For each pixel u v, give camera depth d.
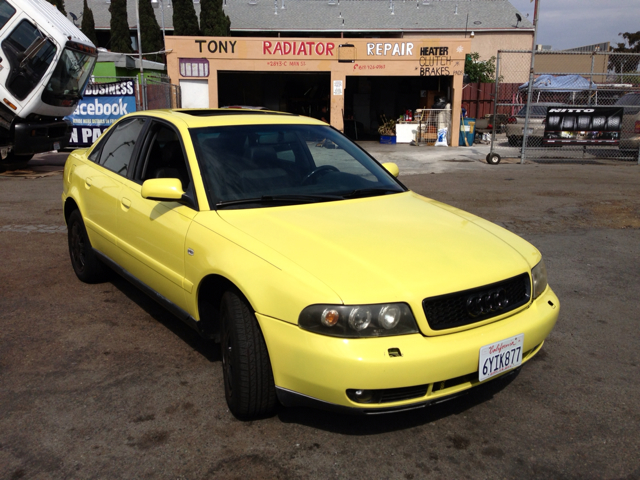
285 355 2.64
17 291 4.91
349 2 32.25
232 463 2.67
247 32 29.81
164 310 4.55
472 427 3.00
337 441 2.85
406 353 2.54
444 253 2.96
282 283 2.69
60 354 3.75
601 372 3.63
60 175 12.41
